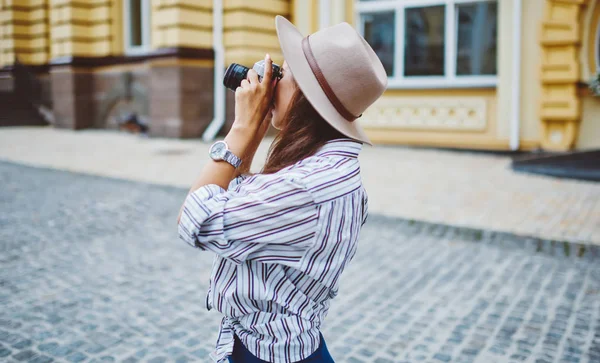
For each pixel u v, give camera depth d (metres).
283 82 1.32
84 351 2.99
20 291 3.80
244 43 12.22
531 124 10.22
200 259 4.58
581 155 8.70
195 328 3.32
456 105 10.88
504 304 3.70
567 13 9.54
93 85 15.26
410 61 11.47
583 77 9.73
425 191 7.02
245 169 1.44
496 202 6.41
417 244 4.99
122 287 3.93
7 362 2.83
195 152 10.54
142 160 9.44
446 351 3.07
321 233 1.19
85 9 14.85
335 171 1.21
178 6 11.95
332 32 1.25
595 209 6.08
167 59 12.27
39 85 17.08
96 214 5.89
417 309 3.63
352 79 1.21
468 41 10.80
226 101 12.72
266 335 1.26
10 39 16.88
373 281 4.12
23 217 5.71
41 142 12.09
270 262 1.22
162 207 6.25
